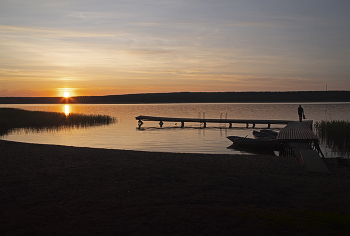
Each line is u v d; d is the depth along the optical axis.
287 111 73.31
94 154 13.71
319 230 5.20
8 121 33.75
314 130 28.42
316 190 8.03
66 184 8.39
